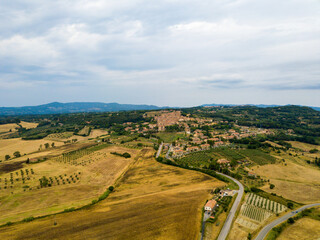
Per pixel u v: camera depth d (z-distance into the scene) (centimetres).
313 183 14250
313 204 11275
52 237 7575
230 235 8031
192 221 8712
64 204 10131
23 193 11150
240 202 10944
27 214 9094
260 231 8438
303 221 9425
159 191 11919
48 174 14138
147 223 8500
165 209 9662
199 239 7681
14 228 8075
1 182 12506
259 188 13238
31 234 7731
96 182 13238
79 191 11706
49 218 8869
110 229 8069
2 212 9200
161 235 7738
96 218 8881
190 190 12081
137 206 9969
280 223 9156
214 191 11850
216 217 9181
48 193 11262
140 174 14862
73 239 7481
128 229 8081
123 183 13188
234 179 14525
